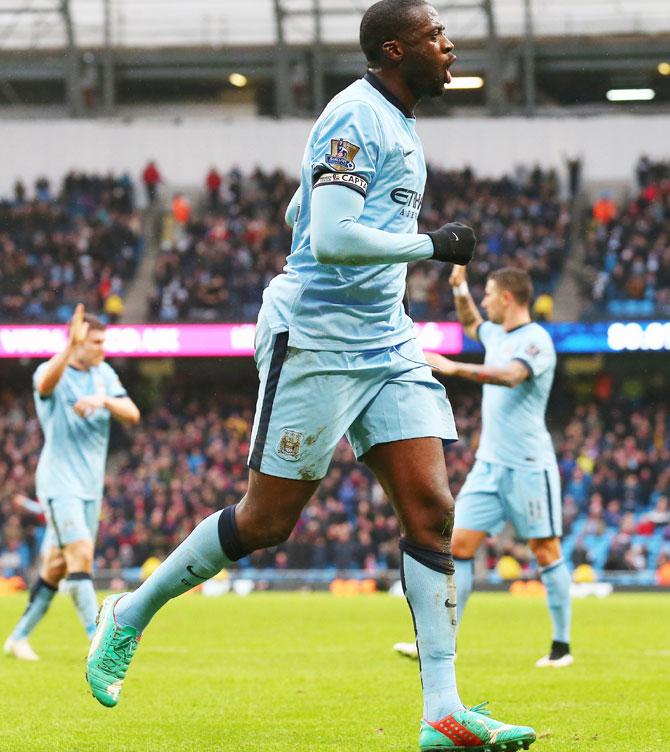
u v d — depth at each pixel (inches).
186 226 1673.2
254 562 1197.1
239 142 1798.7
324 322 207.6
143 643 494.9
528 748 218.4
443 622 213.0
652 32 1697.8
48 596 426.9
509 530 1275.8
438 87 215.0
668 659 418.6
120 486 1364.4
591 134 1750.7
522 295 403.9
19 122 1795.0
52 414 416.2
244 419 1587.1
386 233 201.2
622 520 1269.7
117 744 232.5
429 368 218.8
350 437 221.3
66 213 1716.3
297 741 236.5
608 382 1588.3
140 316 1612.9
